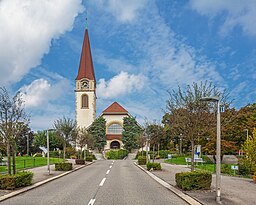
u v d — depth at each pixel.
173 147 78.50
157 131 42.34
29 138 89.56
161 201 13.00
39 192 15.88
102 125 86.75
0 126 17.98
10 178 16.22
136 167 39.16
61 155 69.81
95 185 19.11
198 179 15.57
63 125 38.75
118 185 19.09
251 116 51.16
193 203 12.19
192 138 17.89
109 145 88.19
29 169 33.09
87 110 89.81
